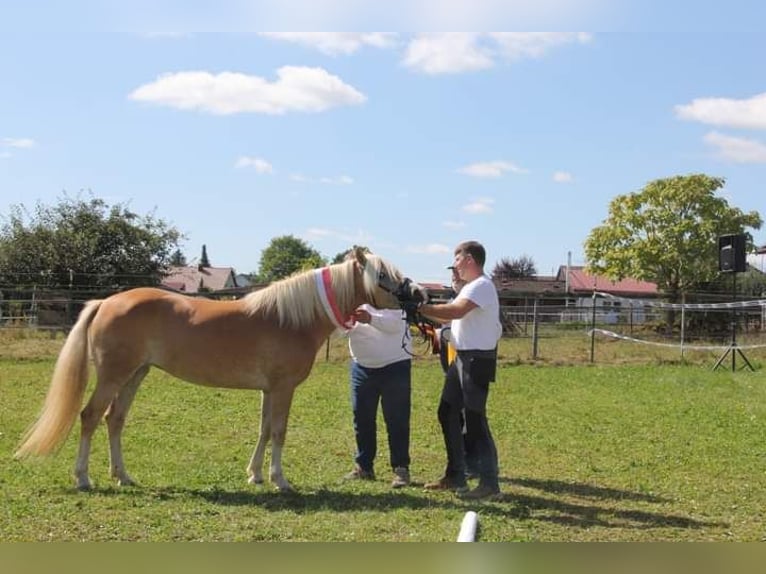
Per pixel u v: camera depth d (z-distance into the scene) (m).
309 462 7.75
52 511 5.49
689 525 5.62
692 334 26.36
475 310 6.25
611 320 38.50
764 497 6.54
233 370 6.39
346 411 11.04
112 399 6.31
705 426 10.20
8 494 5.95
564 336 26.23
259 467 6.67
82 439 6.27
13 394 12.02
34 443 6.21
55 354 17.88
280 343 6.39
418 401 12.30
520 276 67.94
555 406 11.95
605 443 8.95
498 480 6.98
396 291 6.36
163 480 6.72
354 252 6.63
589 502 6.31
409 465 7.46
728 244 19.41
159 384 13.34
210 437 8.90
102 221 32.72
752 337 26.14
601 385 14.95
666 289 37.06
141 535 4.99
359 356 7.00
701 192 35.56
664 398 13.08
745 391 14.24
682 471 7.54
